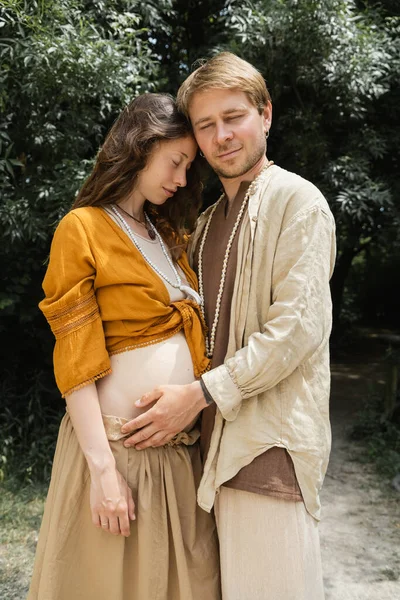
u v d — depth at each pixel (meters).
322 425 1.42
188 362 1.45
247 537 1.37
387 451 4.23
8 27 3.33
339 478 3.92
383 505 3.52
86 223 1.38
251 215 1.44
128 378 1.39
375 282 13.59
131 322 1.40
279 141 5.02
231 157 1.44
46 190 3.59
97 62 3.37
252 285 1.41
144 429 1.35
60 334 1.33
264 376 1.30
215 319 1.51
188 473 1.45
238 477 1.37
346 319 11.12
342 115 4.70
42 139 3.67
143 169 1.47
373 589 2.66
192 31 5.15
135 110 1.46
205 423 1.49
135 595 1.37
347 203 4.59
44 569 1.36
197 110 1.42
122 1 3.95
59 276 1.34
